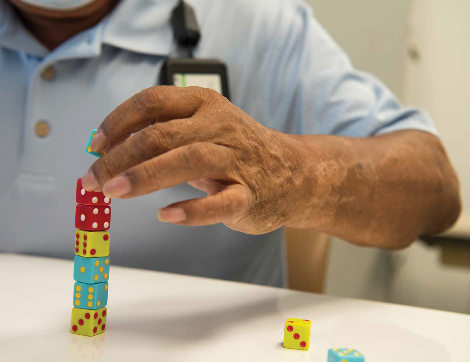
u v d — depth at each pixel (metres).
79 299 0.48
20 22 0.89
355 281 2.16
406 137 0.86
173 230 0.92
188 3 1.00
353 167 0.68
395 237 0.77
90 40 0.89
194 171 0.43
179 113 0.48
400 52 2.19
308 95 1.01
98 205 0.49
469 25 2.23
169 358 0.43
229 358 0.44
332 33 2.10
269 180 0.51
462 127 2.30
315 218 0.63
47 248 0.91
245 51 1.02
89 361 0.41
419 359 0.45
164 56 0.94
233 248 0.98
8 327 0.49
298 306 0.61
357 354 0.42
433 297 2.22
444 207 0.86
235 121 0.48
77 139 0.89
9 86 0.90
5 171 0.89
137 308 0.57
